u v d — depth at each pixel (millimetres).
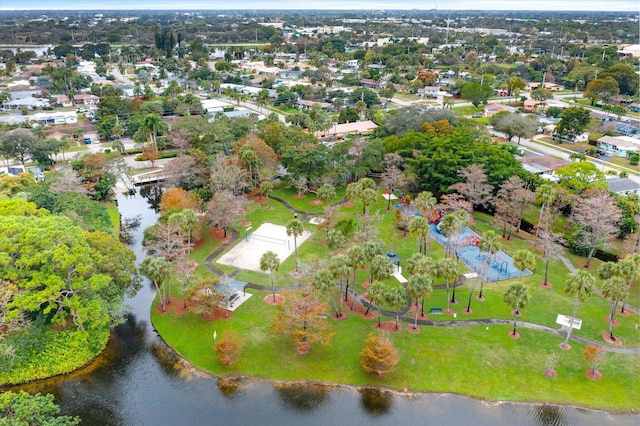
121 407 58156
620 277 70562
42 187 98312
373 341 61156
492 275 84500
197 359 65562
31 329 65312
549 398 58875
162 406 58344
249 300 77500
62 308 69438
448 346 66938
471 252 93375
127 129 177000
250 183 118750
